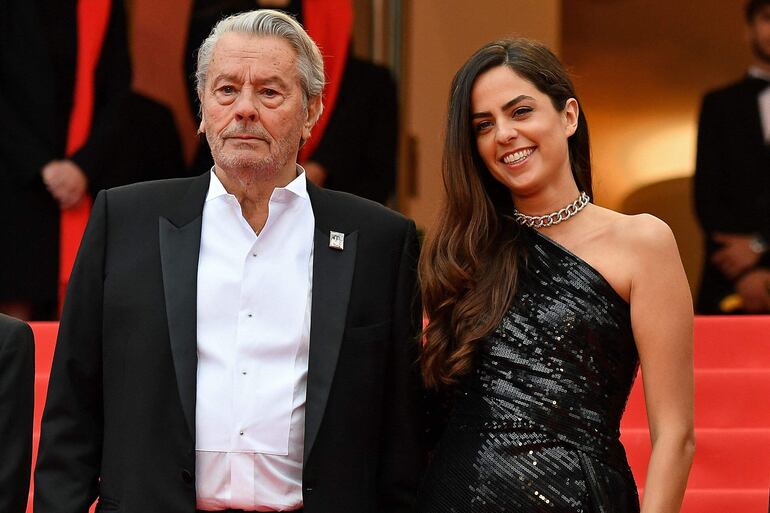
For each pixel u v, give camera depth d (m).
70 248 26.52
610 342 14.59
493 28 37.03
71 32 27.09
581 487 14.23
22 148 26.34
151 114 28.69
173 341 14.58
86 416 14.98
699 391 21.97
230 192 15.10
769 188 33.47
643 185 37.19
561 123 15.21
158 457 14.45
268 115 14.70
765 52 35.53
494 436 14.52
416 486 15.31
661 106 37.09
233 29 14.92
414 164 36.22
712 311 33.75
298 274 15.09
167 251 14.92
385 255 15.43
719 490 19.80
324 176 27.48
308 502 14.53
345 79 28.12
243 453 14.55
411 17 36.00
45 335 23.09
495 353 14.77
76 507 14.58
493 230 15.32
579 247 14.97
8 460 14.62
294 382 14.76
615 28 37.28
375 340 15.09
